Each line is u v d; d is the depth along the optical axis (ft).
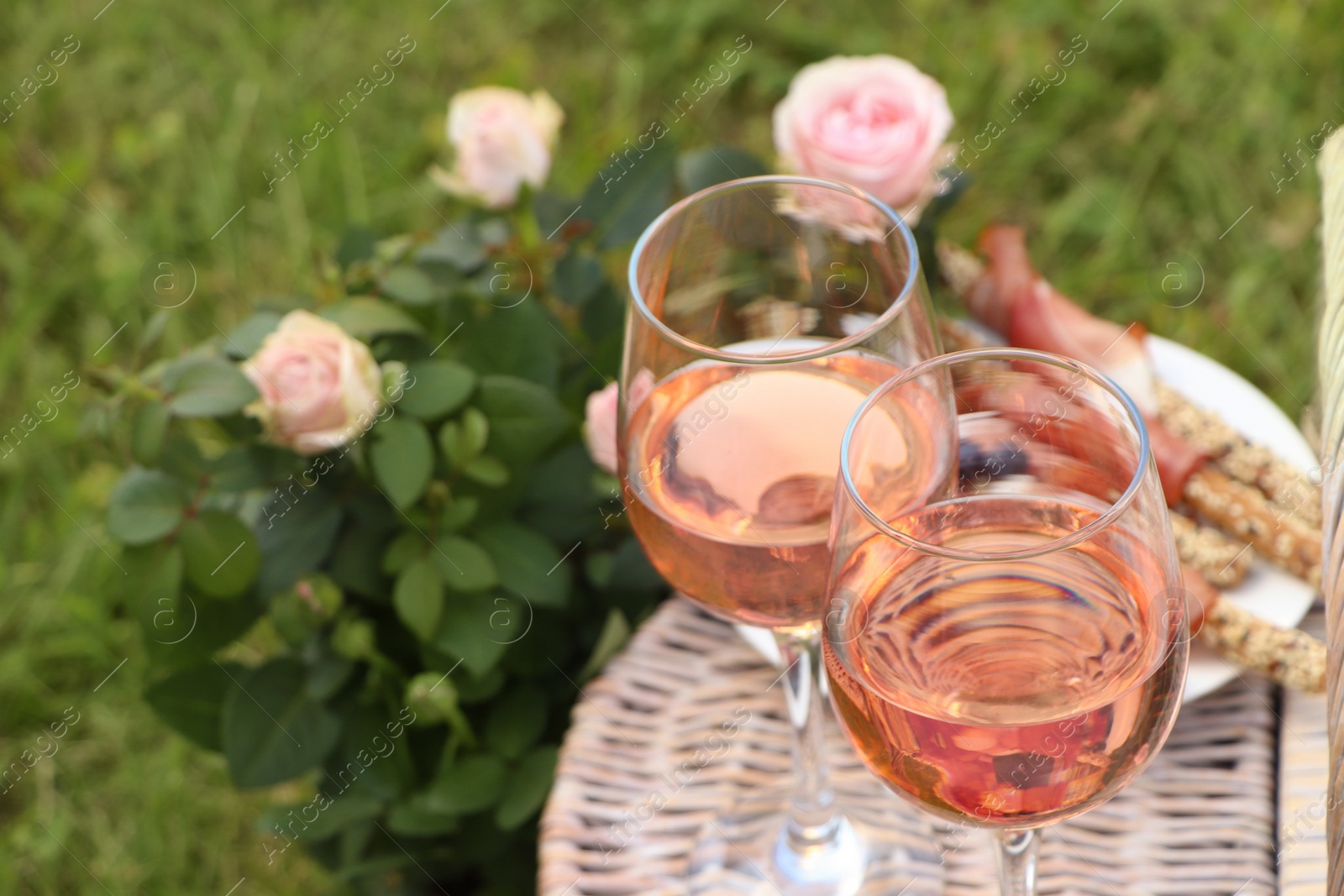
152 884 3.99
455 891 3.69
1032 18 5.60
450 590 3.33
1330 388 2.65
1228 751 2.82
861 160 3.14
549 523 3.45
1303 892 2.68
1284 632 2.81
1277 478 2.92
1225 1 5.51
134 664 4.38
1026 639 2.41
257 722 3.36
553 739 3.57
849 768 2.93
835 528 2.44
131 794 4.13
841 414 2.57
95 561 4.57
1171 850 2.76
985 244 3.18
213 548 3.21
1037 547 2.34
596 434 3.15
